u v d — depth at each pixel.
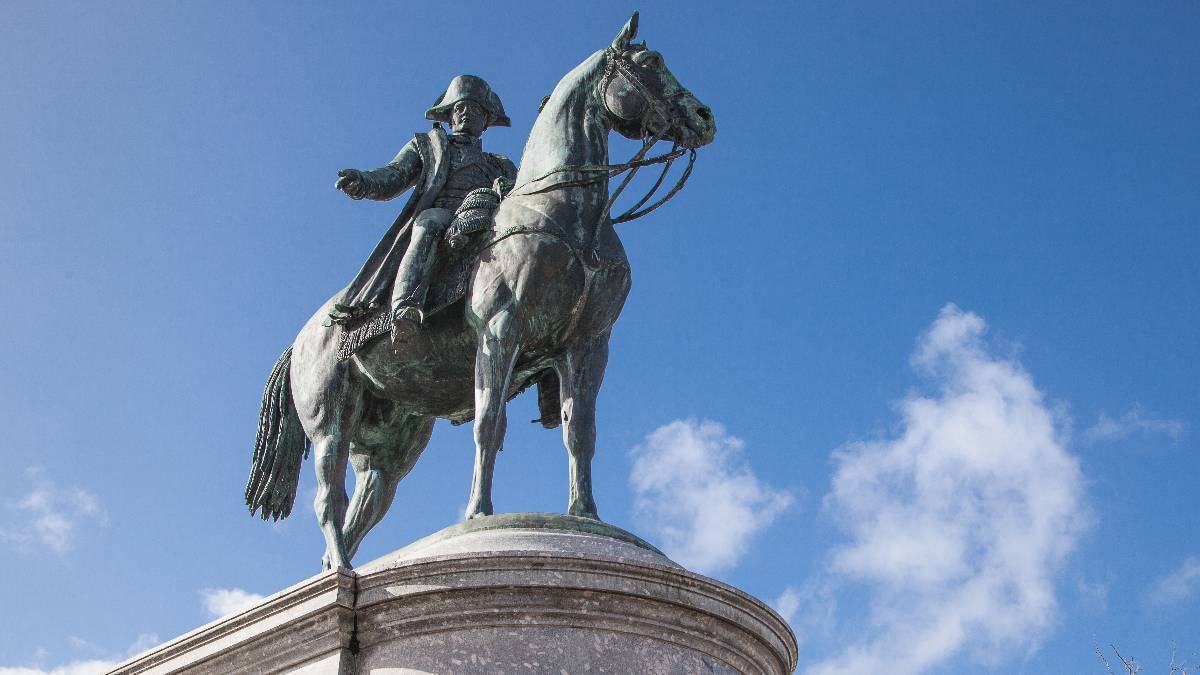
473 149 6.11
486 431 5.29
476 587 4.70
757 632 4.96
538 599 4.71
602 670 4.66
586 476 5.46
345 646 4.80
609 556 4.74
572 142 5.66
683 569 4.81
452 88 6.23
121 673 5.24
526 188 5.60
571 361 5.58
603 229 5.62
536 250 5.40
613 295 5.55
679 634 4.80
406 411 6.03
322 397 5.84
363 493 6.11
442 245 5.68
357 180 5.84
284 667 4.89
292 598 4.88
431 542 5.12
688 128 5.74
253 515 6.19
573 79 5.80
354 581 4.83
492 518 5.12
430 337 5.65
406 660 4.71
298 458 6.19
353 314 5.77
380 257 5.83
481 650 4.67
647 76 5.73
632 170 5.63
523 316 5.41
